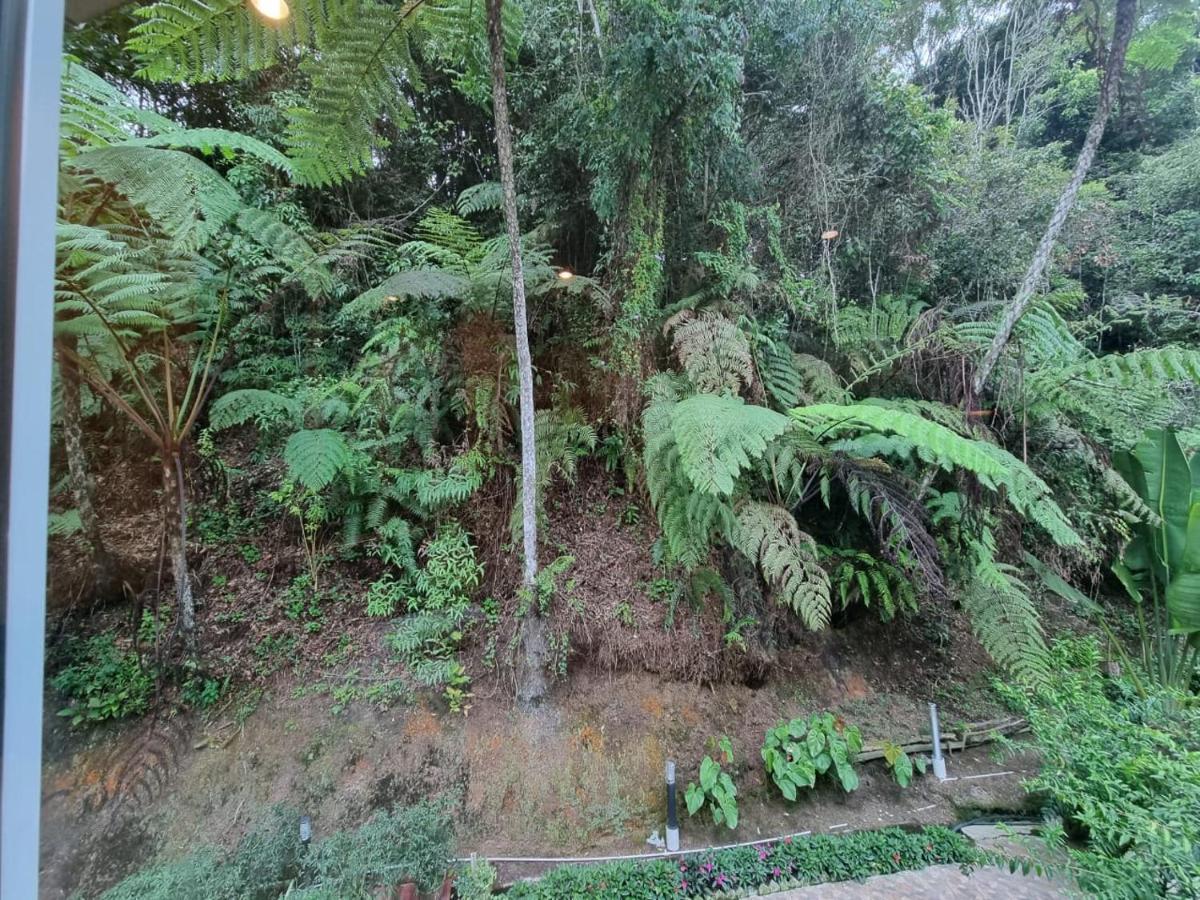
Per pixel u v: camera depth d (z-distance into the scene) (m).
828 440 3.19
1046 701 2.38
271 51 1.53
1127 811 1.68
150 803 1.83
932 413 3.14
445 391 3.29
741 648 2.84
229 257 2.63
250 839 1.87
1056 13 4.33
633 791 2.42
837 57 3.52
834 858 2.16
